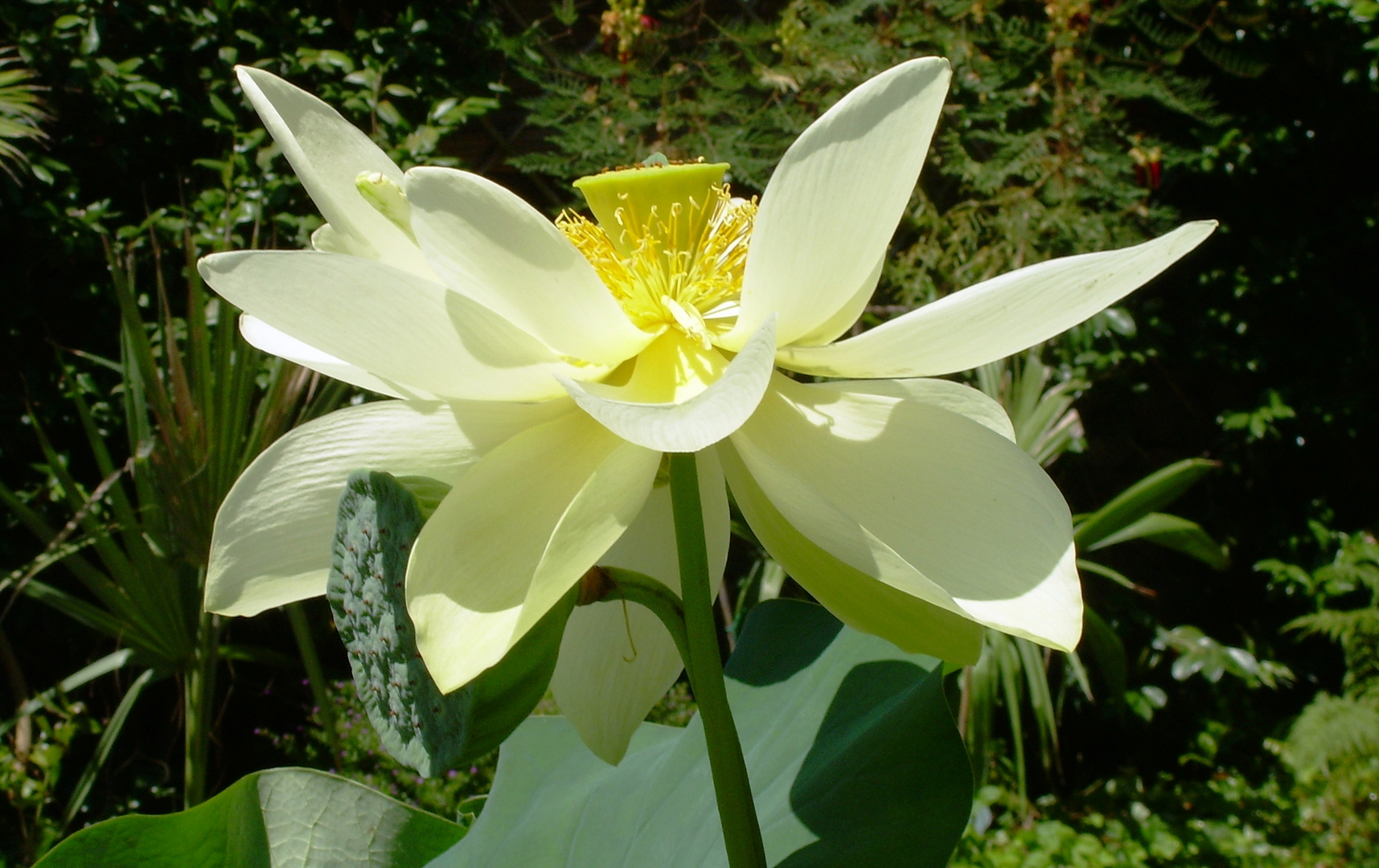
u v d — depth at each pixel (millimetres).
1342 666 4824
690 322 862
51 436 4078
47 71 4047
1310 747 4195
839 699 1039
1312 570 4820
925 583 676
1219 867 3883
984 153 4344
